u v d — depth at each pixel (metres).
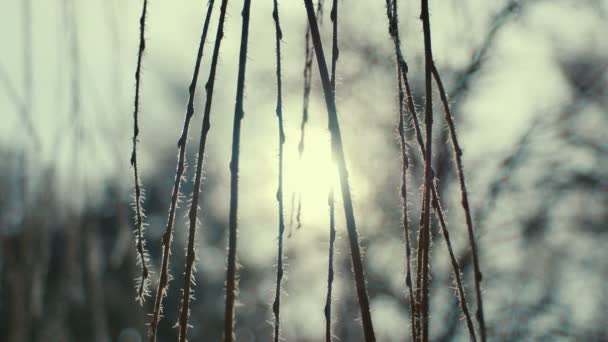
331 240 0.95
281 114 1.02
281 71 1.04
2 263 2.01
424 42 0.95
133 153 1.04
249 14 0.96
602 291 5.10
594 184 5.35
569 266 5.25
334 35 1.07
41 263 2.02
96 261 2.05
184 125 0.98
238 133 0.88
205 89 0.97
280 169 0.97
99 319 2.05
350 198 0.87
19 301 1.98
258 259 6.45
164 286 0.92
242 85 0.92
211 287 9.13
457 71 4.30
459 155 0.98
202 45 1.02
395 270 5.07
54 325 2.00
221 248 8.00
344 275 3.34
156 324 0.90
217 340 9.09
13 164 2.05
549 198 5.36
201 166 0.94
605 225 5.36
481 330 0.86
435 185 0.98
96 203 2.05
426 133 0.92
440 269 4.54
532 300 5.05
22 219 2.04
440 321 4.62
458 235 4.21
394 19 1.06
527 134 5.31
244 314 6.60
